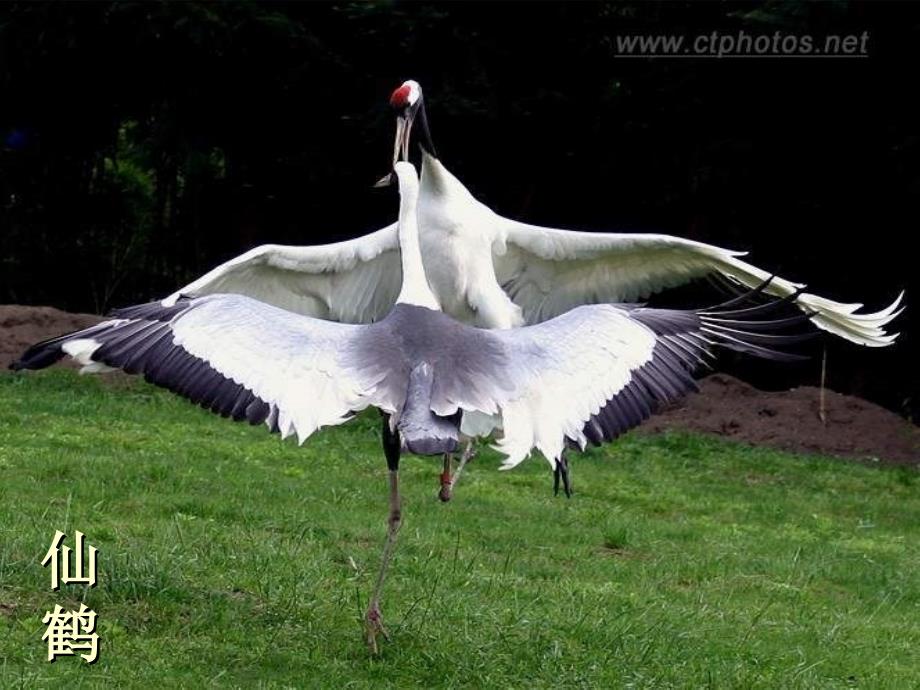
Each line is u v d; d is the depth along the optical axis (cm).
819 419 1625
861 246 1781
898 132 1681
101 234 2067
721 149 1734
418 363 682
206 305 683
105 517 1004
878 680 878
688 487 1357
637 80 1758
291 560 946
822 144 1742
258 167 1898
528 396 678
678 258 1009
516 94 1758
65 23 1770
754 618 966
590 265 1041
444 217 1026
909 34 1616
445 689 781
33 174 2014
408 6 1673
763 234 1814
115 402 1420
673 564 1086
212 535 987
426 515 1140
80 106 1934
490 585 958
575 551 1092
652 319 702
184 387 664
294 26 1703
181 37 1739
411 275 805
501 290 1040
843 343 1867
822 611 1012
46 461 1146
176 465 1192
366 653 810
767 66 1703
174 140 1856
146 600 835
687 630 916
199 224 2002
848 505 1354
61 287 2050
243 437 1341
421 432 657
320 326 695
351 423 1446
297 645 810
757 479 1428
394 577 952
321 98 1802
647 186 1839
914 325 1814
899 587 1094
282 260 985
